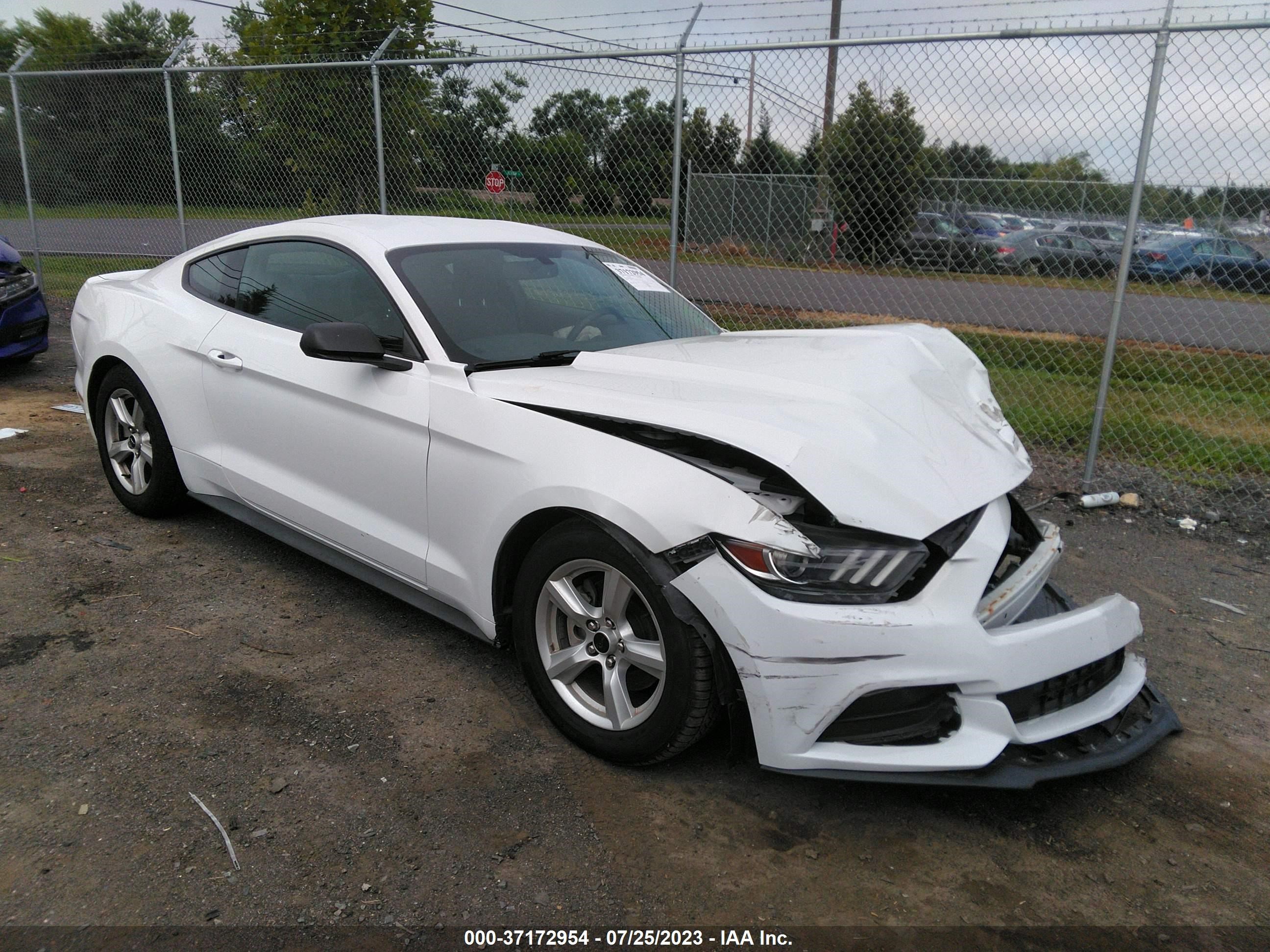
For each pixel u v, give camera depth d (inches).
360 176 313.0
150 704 113.7
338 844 91.3
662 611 96.2
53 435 227.0
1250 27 185.6
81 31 1284.4
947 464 101.0
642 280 160.1
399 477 123.3
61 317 381.4
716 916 84.9
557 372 117.5
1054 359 322.3
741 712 95.6
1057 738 101.8
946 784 91.7
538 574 107.8
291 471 140.5
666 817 98.4
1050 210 257.9
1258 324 328.5
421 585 124.6
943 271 272.5
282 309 144.7
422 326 124.3
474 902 84.8
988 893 89.7
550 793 101.3
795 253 280.2
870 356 121.2
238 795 97.6
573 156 270.1
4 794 95.6
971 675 91.2
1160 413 279.3
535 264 146.7
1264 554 184.4
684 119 253.1
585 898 86.1
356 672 124.7
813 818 99.7
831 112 255.0
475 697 120.3
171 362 157.4
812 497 91.5
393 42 323.3
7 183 416.8
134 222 390.0
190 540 167.5
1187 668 137.9
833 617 89.0
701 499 93.8
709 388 109.0
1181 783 109.4
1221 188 202.5
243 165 341.4
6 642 126.9
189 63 348.8
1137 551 184.5
